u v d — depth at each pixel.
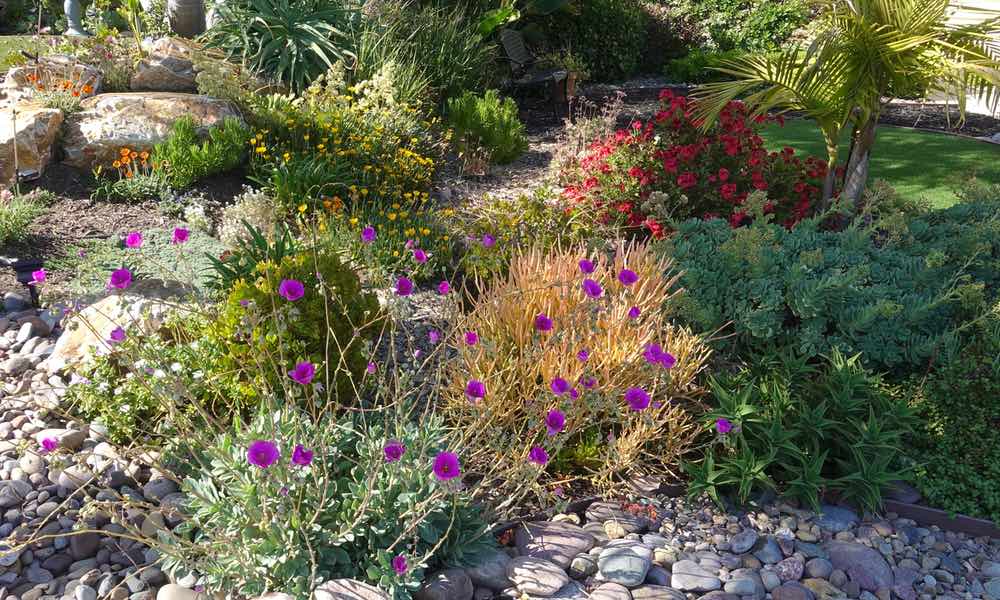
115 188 6.35
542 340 3.72
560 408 3.19
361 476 3.07
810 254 4.59
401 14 11.02
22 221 5.43
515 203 6.99
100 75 7.97
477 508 3.21
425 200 6.98
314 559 2.75
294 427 2.94
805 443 3.85
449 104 10.05
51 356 4.18
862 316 4.32
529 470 2.99
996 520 3.59
